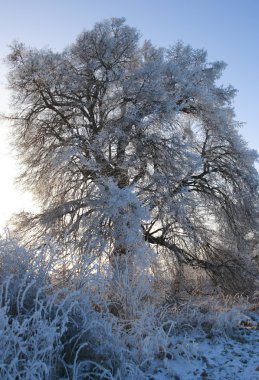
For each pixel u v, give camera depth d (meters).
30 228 14.81
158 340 5.90
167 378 5.13
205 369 5.46
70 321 5.00
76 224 13.37
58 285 6.16
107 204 12.38
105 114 15.48
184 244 15.85
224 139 16.61
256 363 5.71
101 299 6.27
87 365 4.70
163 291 10.03
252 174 15.88
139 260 10.05
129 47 15.68
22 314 5.01
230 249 16.62
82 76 15.59
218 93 18.48
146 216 11.91
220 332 7.19
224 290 15.45
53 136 16.27
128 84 14.34
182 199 13.62
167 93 14.42
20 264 5.62
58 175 15.41
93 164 13.15
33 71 14.70
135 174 14.27
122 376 4.73
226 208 16.14
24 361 4.13
